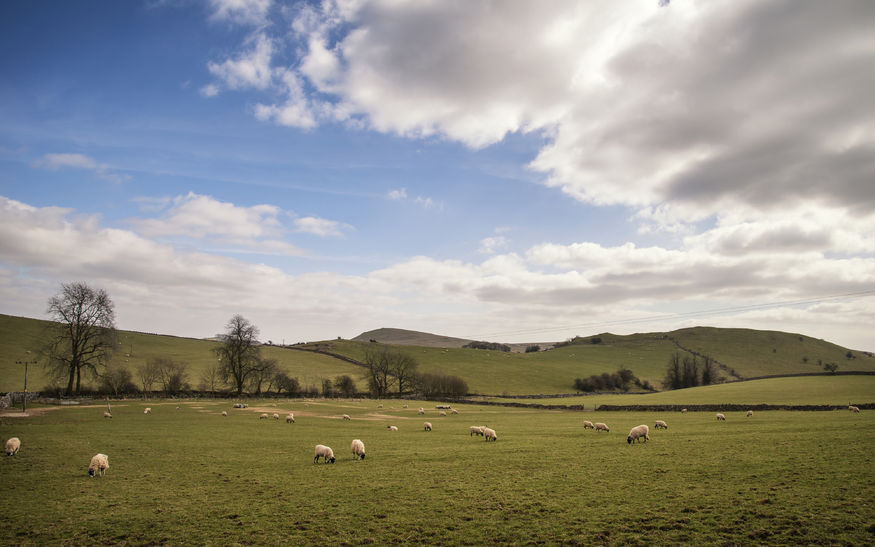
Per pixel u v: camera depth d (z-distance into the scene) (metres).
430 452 33.81
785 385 97.06
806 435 34.09
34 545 15.65
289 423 57.75
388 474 25.88
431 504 19.61
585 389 160.38
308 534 16.42
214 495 21.67
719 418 56.34
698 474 22.98
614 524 16.42
